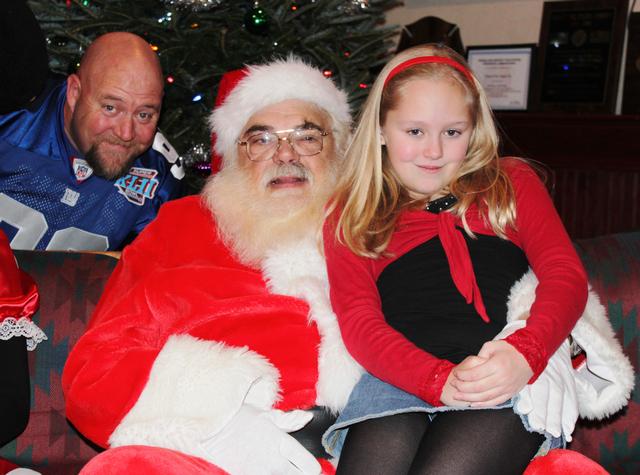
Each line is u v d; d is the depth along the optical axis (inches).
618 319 70.4
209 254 69.1
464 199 62.5
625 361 59.8
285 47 106.6
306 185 67.9
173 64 104.5
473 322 58.7
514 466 52.9
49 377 72.0
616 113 154.7
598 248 73.3
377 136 64.9
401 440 55.0
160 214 72.1
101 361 61.7
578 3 153.8
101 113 82.4
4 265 64.0
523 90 158.2
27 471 63.6
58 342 72.2
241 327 65.2
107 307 66.1
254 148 68.7
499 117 157.2
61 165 86.3
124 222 90.4
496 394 51.9
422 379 53.9
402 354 55.5
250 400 59.8
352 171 66.6
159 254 69.6
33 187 85.8
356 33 114.9
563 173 155.0
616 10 150.9
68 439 72.2
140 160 90.4
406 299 61.1
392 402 57.0
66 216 87.8
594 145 151.6
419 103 61.0
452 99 60.9
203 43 105.0
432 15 166.7
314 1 111.0
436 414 56.9
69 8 106.6
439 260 61.8
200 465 54.7
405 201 64.7
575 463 55.0
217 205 69.5
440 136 61.3
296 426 58.6
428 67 62.7
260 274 67.5
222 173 72.2
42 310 72.5
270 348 64.4
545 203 62.4
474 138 65.0
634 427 69.9
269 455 55.4
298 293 64.9
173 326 65.4
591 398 60.2
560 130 153.4
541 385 54.4
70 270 74.4
